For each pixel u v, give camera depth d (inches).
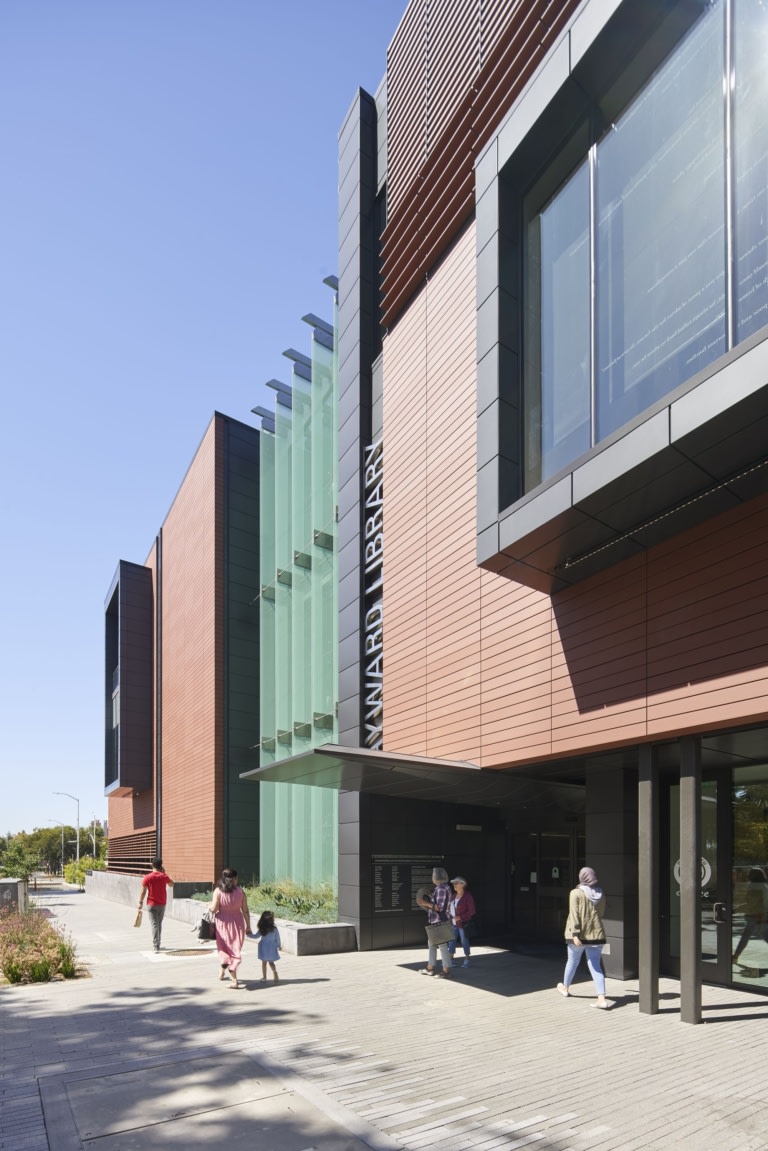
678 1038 315.3
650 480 314.5
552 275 427.2
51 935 528.1
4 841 3373.5
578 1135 213.0
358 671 663.8
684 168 339.3
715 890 438.3
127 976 466.3
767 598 315.3
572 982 438.6
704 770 454.0
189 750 1105.4
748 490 317.4
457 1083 255.3
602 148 394.9
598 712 394.0
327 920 616.4
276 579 957.2
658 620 365.4
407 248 628.1
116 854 1683.1
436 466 567.5
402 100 672.4
